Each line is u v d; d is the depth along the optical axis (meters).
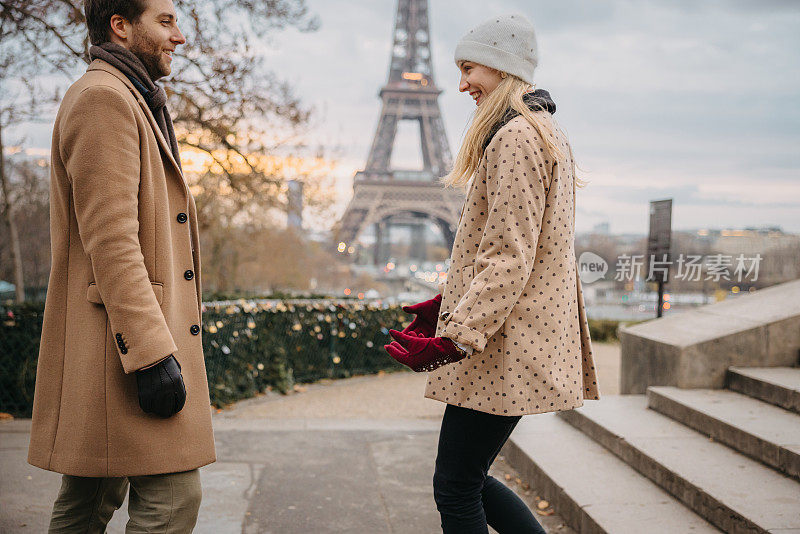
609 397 4.42
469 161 1.90
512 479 3.62
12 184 17.34
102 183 1.57
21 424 4.68
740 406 3.53
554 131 1.80
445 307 1.84
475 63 1.85
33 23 7.11
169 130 1.89
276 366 6.55
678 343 4.11
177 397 1.61
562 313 1.79
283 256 29.30
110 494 1.92
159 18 1.77
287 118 9.16
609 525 2.54
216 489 3.48
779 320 4.05
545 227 1.77
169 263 1.73
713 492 2.56
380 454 4.24
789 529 2.20
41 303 5.18
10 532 2.74
